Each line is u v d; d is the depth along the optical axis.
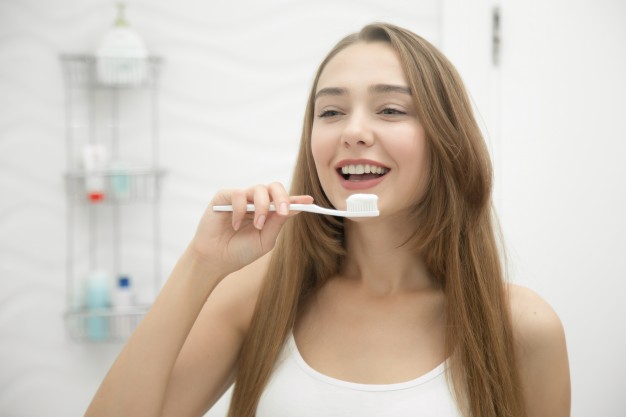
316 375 0.87
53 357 1.94
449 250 0.92
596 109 1.87
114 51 1.83
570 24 1.87
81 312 1.87
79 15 1.92
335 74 0.89
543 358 0.91
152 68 1.93
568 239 1.89
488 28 1.90
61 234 1.94
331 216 0.98
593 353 1.88
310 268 1.01
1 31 1.92
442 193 0.92
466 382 0.86
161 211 1.96
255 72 1.97
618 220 1.88
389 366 0.87
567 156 1.88
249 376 0.93
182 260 0.88
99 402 0.84
